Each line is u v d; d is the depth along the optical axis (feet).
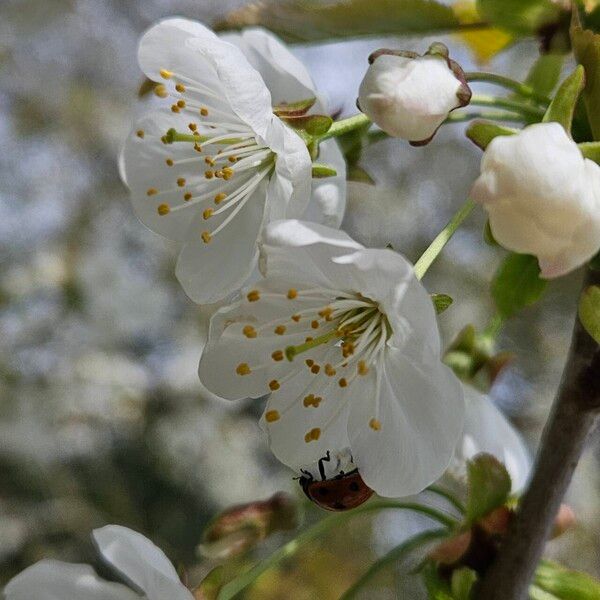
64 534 1.62
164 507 1.69
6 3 2.10
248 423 1.76
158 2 2.22
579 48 0.58
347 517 0.66
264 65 0.65
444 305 0.58
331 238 0.56
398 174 1.99
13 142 2.04
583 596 0.64
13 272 1.82
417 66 0.58
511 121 0.63
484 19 0.65
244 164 0.64
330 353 0.62
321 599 1.48
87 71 2.16
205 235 0.64
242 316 0.61
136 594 0.63
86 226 1.91
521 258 0.65
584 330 0.61
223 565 0.64
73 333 1.78
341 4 0.65
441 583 0.63
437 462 0.58
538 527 0.62
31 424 1.67
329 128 0.61
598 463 1.77
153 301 1.80
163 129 0.67
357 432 0.60
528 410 1.84
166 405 1.76
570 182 0.54
